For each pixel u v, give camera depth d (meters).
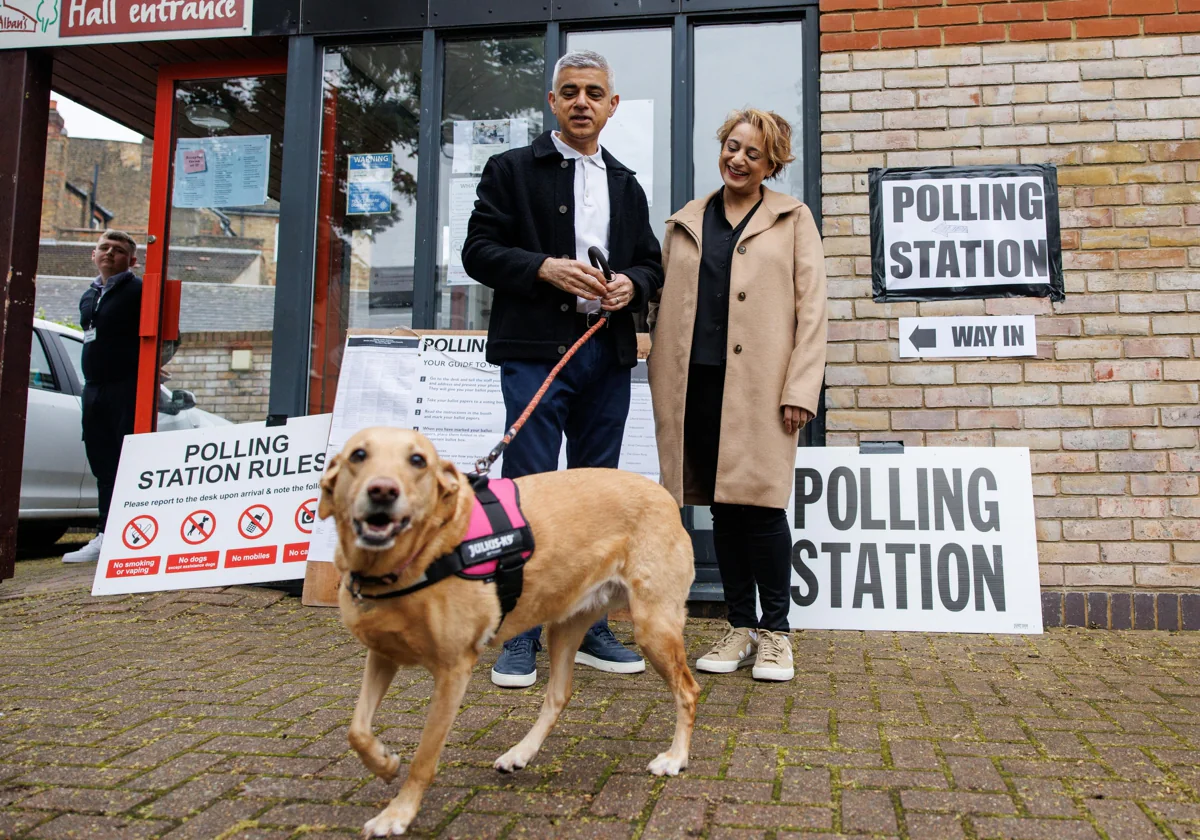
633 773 2.31
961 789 2.18
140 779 2.26
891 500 4.19
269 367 5.57
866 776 2.27
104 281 6.21
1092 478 4.26
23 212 5.11
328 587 4.47
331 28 5.05
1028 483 4.16
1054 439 4.30
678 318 3.51
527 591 2.22
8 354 4.96
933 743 2.52
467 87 5.07
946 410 4.38
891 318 4.45
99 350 5.96
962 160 4.49
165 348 5.62
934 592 4.08
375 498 1.80
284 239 5.03
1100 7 4.45
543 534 2.27
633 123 4.92
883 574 4.12
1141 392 4.27
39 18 5.19
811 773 2.29
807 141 4.73
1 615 4.30
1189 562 4.18
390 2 5.02
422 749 1.99
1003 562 4.09
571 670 2.53
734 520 3.49
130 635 3.91
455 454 4.43
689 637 4.00
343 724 2.70
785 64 4.84
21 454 5.04
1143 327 4.30
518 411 3.24
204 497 4.67
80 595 4.71
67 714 2.78
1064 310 4.36
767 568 3.34
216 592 4.71
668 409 3.49
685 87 4.83
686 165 4.82
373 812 2.07
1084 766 2.33
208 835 1.95
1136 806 2.07
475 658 2.08
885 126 4.53
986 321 4.39
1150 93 4.39
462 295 5.02
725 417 3.36
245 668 3.36
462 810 2.08
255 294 5.61
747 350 3.38
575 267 3.08
